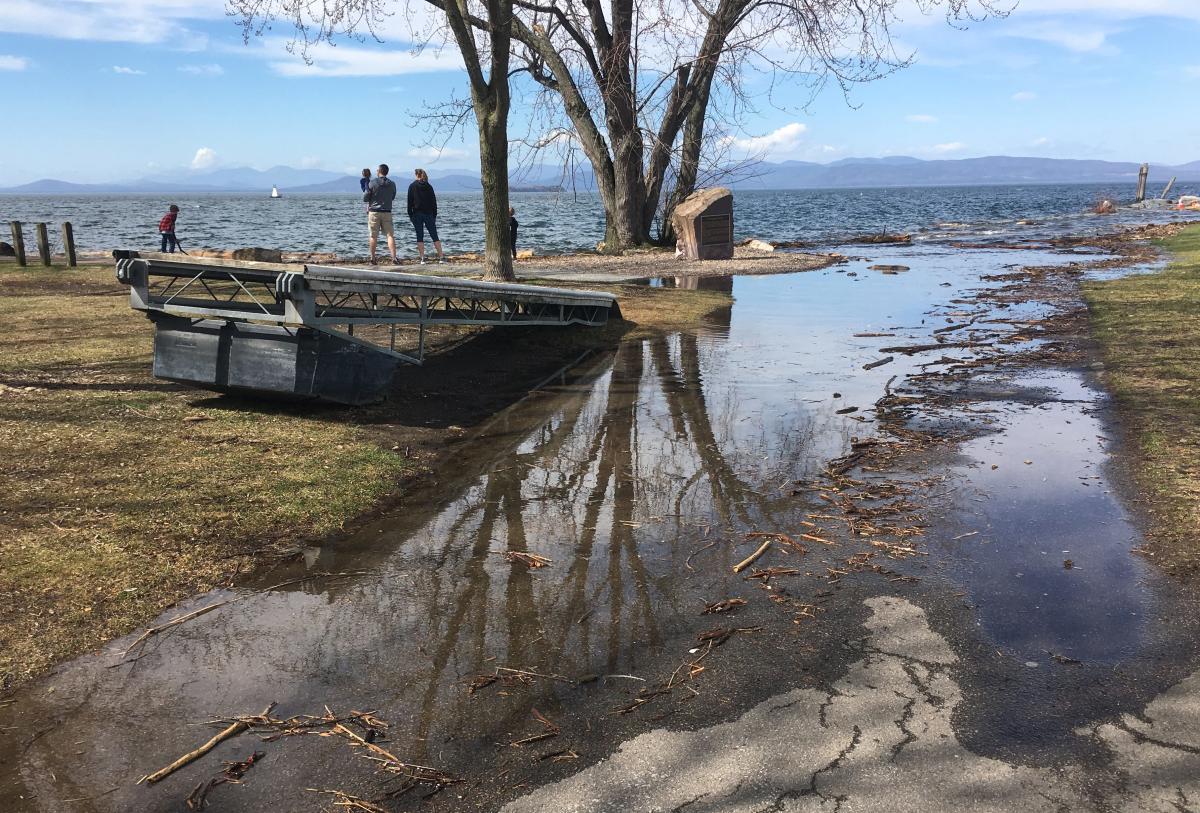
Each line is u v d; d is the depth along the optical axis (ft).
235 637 12.02
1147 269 62.13
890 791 8.80
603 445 22.09
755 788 8.89
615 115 82.23
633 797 8.79
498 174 46.62
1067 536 15.49
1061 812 8.46
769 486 18.71
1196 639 11.76
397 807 8.67
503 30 43.21
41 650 11.44
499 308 33.40
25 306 39.99
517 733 9.89
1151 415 22.94
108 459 18.81
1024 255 81.97
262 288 42.68
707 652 11.71
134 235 145.89
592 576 14.19
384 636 12.12
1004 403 25.40
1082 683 10.76
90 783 9.00
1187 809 8.46
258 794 8.86
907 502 17.49
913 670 11.16
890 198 558.56
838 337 37.91
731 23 66.85
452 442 22.39
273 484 17.90
